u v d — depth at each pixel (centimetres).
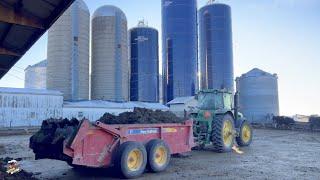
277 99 5172
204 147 1497
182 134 1105
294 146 1622
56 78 4428
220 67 7069
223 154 1309
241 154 1313
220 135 1338
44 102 3906
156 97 6172
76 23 4544
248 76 5209
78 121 837
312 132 2783
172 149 1050
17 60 1186
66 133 804
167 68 6919
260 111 5062
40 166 1048
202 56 7294
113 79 4875
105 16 4944
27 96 3803
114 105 4444
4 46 1064
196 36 7088
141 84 6009
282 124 3375
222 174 906
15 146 1675
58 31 4475
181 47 6831
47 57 4569
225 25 7212
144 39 6119
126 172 841
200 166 1034
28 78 5969
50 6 757
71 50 4497
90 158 806
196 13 7175
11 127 3438
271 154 1316
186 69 6781
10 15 799
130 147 857
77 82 4500
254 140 1975
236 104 1545
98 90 4866
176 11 6944
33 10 794
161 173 925
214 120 1357
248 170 966
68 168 1011
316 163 1098
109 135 854
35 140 882
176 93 6706
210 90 1457
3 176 758
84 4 4728
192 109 1507
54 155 841
